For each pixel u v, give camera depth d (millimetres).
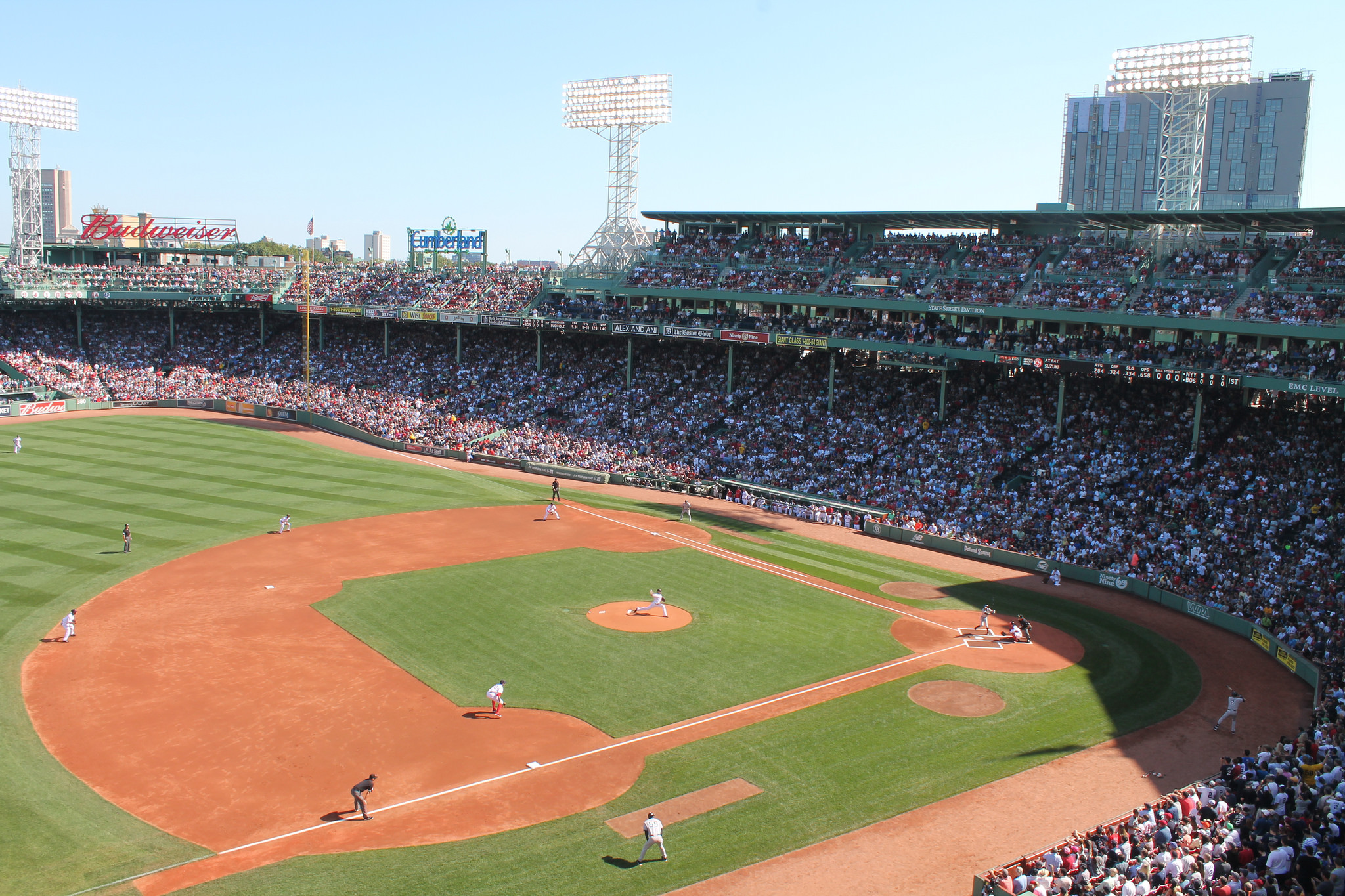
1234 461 56531
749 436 76125
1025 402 68875
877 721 33438
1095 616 46031
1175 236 70062
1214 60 69438
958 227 81250
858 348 72938
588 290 95500
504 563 51344
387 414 91312
